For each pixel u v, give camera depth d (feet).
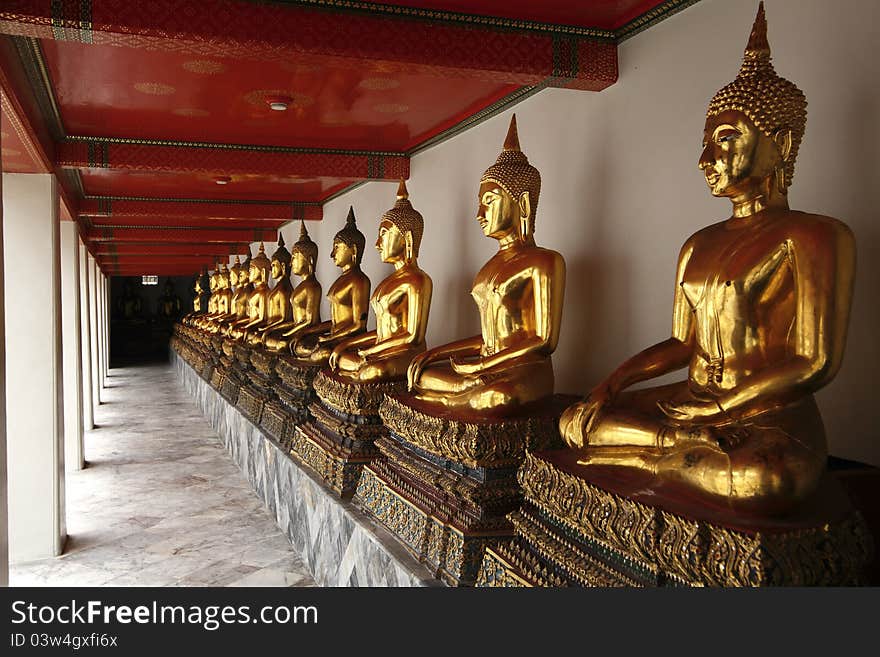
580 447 10.55
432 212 23.59
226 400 36.65
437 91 18.85
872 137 10.25
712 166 9.66
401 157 25.29
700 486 8.79
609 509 9.42
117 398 54.70
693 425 9.28
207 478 29.81
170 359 83.20
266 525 23.73
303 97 19.36
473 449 12.89
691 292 10.13
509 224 14.79
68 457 30.94
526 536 11.27
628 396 11.02
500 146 19.38
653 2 13.76
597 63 14.75
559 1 13.66
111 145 23.18
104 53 16.10
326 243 36.65
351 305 24.17
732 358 9.62
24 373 20.77
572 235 16.56
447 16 13.76
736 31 12.28
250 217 36.68
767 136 9.41
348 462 18.48
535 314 14.28
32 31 12.02
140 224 46.09
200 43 12.58
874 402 10.34
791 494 8.23
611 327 15.33
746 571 7.66
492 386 13.83
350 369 20.38
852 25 10.52
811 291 8.72
